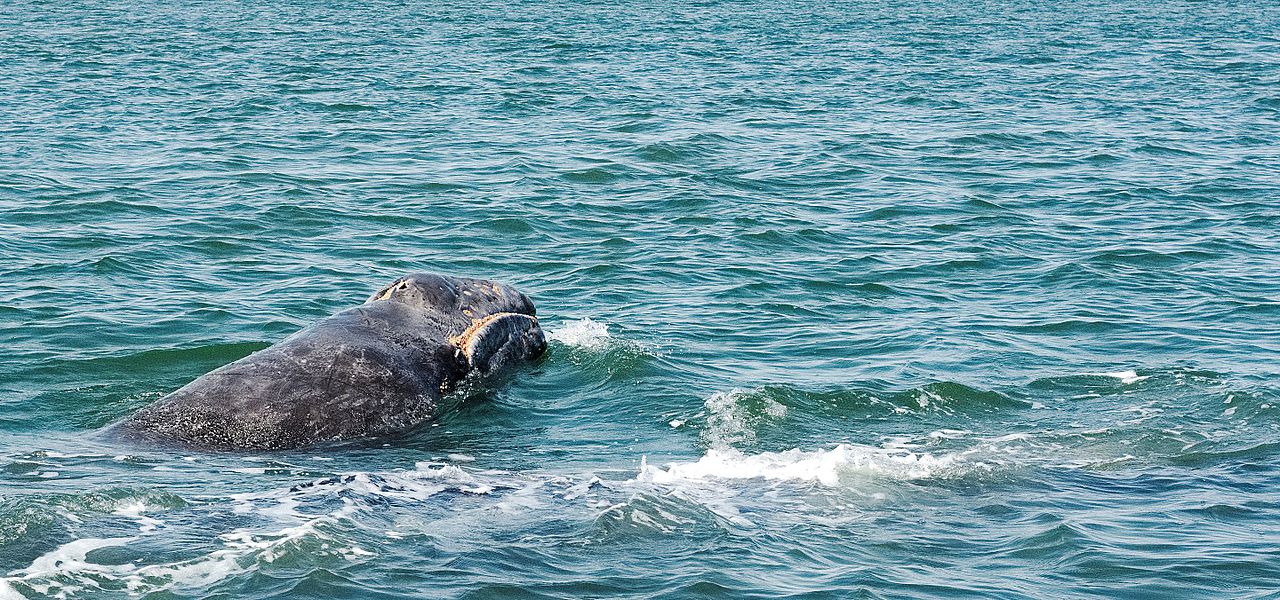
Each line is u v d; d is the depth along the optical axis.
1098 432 26.89
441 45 114.00
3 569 18.12
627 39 120.56
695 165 57.56
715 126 68.38
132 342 32.06
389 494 22.06
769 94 81.75
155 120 68.44
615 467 24.77
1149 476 24.38
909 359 31.89
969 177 56.03
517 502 21.98
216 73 90.19
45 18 137.50
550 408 28.27
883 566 19.84
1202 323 35.12
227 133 64.62
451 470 24.03
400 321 28.78
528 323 30.83
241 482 22.83
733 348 32.81
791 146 62.78
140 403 28.03
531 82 86.88
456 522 20.80
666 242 44.00
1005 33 131.50
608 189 52.41
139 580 18.05
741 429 27.00
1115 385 29.89
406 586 18.28
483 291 30.50
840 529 21.38
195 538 19.48
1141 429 27.05
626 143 62.47
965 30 134.88
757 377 30.50
